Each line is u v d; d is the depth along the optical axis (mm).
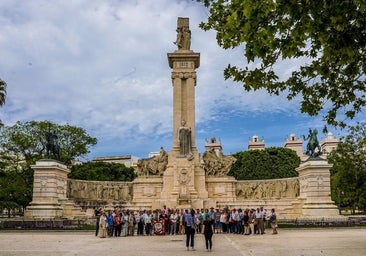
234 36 14680
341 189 49750
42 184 47375
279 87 17422
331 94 17219
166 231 34625
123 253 20125
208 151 59219
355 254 18719
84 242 26719
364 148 48406
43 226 37562
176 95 59156
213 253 19906
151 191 56125
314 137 48438
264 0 12023
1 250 21469
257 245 23578
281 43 12977
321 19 12797
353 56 14781
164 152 58219
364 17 13203
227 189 56281
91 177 78125
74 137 71000
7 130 65062
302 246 22484
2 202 58906
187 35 61656
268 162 84500
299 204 47844
